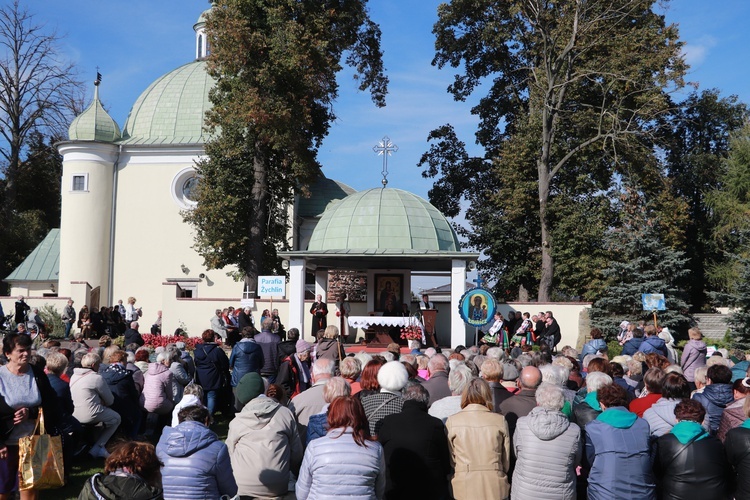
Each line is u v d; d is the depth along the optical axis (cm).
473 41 4200
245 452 786
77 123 4375
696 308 4341
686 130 4647
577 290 3691
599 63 3703
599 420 720
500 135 4506
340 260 2981
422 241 2891
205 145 3738
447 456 727
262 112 3128
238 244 3600
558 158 3959
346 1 3584
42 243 4912
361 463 615
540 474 704
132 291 4312
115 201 4356
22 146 5156
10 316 3575
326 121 3991
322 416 805
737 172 4016
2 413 777
